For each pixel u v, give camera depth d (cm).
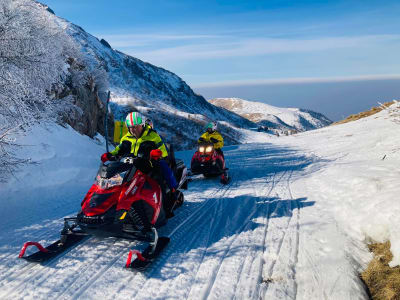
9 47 716
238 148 1980
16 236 450
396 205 393
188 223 512
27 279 335
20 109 614
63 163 812
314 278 322
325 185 701
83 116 1360
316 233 438
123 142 450
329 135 2292
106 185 379
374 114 2862
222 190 756
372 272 319
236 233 463
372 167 711
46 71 854
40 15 959
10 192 623
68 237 431
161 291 315
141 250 407
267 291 308
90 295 309
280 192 714
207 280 333
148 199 401
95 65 1745
